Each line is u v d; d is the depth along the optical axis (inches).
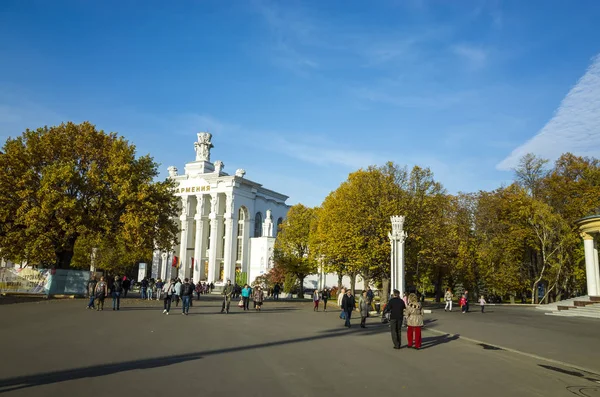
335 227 1514.5
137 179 1588.3
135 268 3302.2
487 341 658.8
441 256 1674.5
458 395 328.2
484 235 2065.7
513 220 2096.5
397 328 558.9
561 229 1889.8
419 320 565.0
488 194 2209.6
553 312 1382.9
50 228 1450.5
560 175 2106.3
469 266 2043.6
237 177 3230.8
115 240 1595.7
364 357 488.1
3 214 1386.6
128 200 1514.5
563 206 2042.3
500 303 2231.8
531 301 2241.6
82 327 677.9
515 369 440.1
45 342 520.1
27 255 1429.6
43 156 1508.4
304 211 2635.3
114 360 426.0
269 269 2977.4
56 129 1568.7
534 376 408.2
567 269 1962.4
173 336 613.9
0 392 303.0
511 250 2018.9
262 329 745.0
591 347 613.3
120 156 1551.4
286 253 2628.0
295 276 2583.7
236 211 3248.0
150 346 518.3
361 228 1472.7
